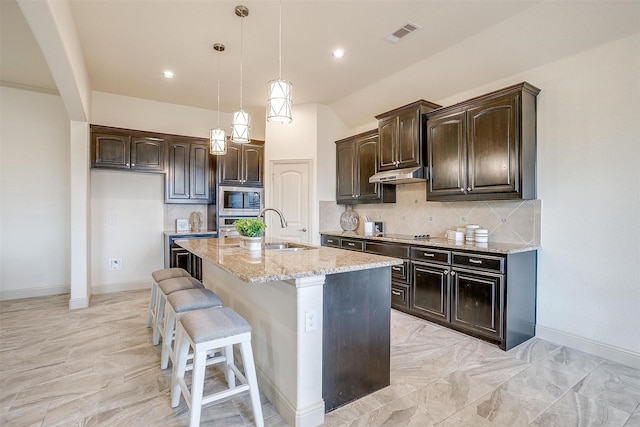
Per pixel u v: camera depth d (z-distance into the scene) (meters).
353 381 2.02
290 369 1.82
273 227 5.07
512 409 1.95
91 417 1.86
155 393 2.11
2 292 4.14
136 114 4.73
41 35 2.11
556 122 2.88
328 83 4.18
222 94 4.59
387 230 4.68
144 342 2.89
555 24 2.63
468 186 3.21
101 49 3.31
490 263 2.82
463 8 2.64
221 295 2.93
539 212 3.00
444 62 3.45
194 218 5.10
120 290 4.63
